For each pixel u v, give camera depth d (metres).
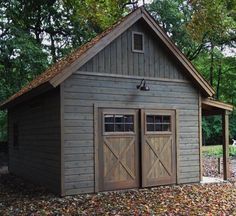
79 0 22.72
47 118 11.16
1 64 19.67
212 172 16.08
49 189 11.01
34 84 12.31
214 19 20.16
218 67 33.78
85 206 8.88
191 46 28.70
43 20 24.27
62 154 10.06
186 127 12.36
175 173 12.03
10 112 16.23
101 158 10.70
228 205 8.98
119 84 11.12
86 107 10.52
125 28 10.99
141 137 11.39
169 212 8.22
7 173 16.27
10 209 8.62
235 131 37.50
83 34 23.84
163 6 28.62
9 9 20.67
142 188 11.31
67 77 9.97
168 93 12.04
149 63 11.72
